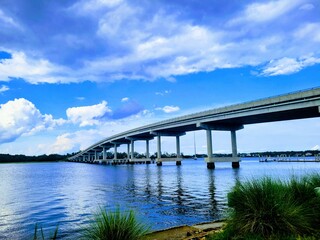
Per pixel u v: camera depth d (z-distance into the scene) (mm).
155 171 80312
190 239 8750
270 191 8164
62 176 66875
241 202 8305
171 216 16531
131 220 7605
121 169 103000
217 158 88062
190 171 75625
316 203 8758
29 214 18891
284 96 61000
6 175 73875
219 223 11695
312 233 7426
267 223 7613
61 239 12164
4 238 12766
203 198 24500
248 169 75438
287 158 181875
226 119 79750
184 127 108500
